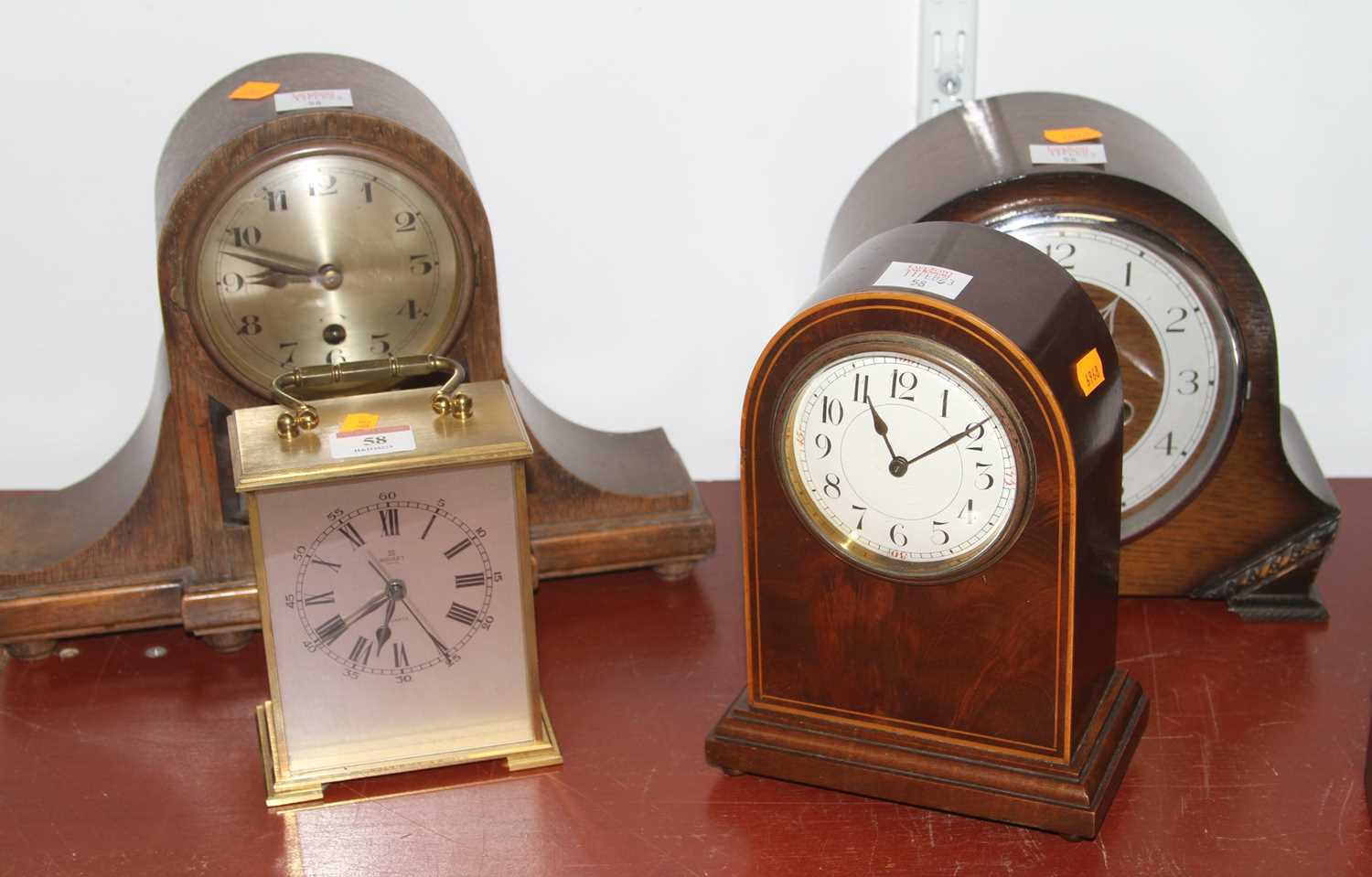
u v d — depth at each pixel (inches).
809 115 74.3
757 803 54.8
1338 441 79.7
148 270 75.2
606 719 60.0
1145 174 58.5
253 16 70.9
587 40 72.2
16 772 57.5
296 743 55.6
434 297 61.5
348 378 56.7
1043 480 47.7
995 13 72.0
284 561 52.7
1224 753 56.5
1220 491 63.2
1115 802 54.0
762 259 77.2
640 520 68.1
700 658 64.1
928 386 48.1
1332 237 75.4
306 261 59.9
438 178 59.5
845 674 53.4
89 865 52.3
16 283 74.8
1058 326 48.4
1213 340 60.4
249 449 52.1
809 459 50.7
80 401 77.7
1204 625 64.7
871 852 52.2
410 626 54.6
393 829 53.9
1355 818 52.9
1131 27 72.1
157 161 73.2
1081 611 49.8
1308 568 64.3
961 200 57.9
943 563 50.1
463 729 56.7
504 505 53.7
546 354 78.5
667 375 79.7
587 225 75.9
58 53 70.7
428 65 72.3
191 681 63.5
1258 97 73.0
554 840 53.1
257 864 52.3
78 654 65.6
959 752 52.6
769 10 72.0
